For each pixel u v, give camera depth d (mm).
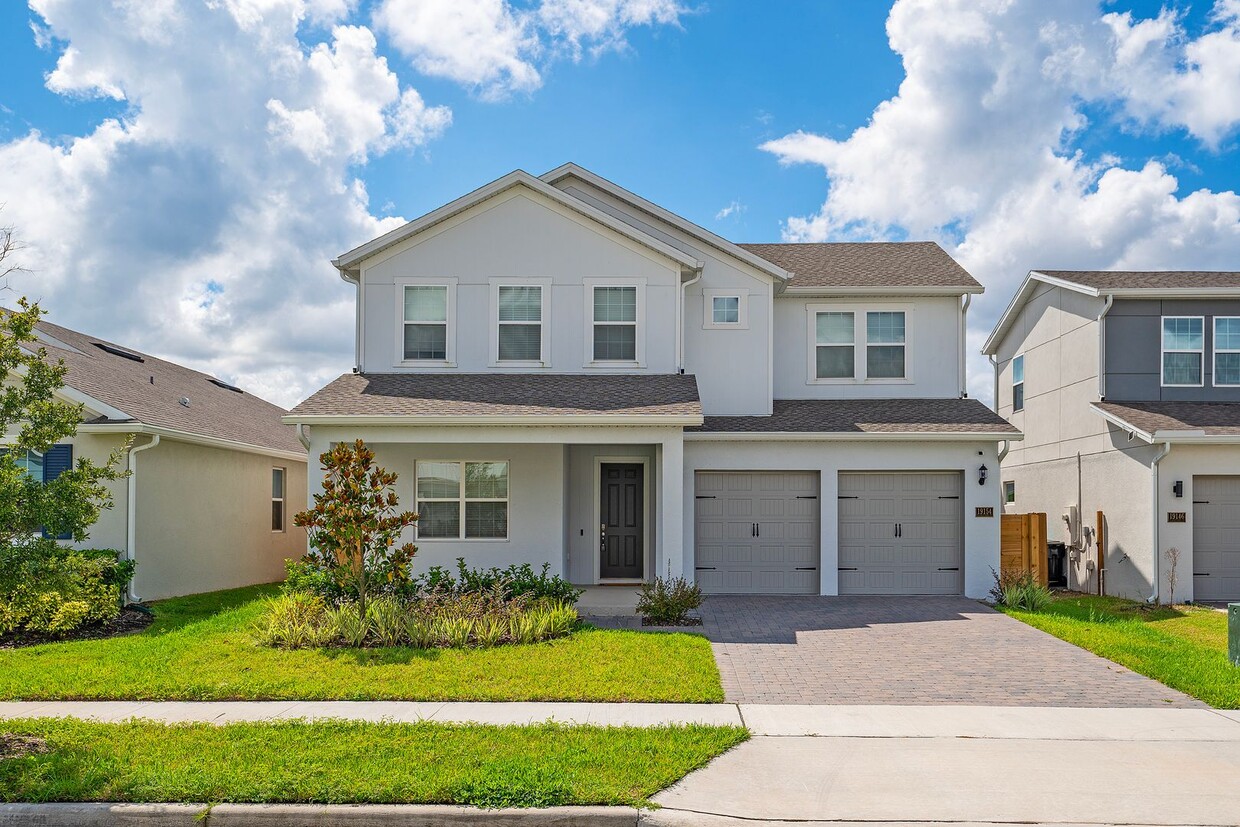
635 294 17469
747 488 17469
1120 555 18281
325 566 13094
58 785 6422
